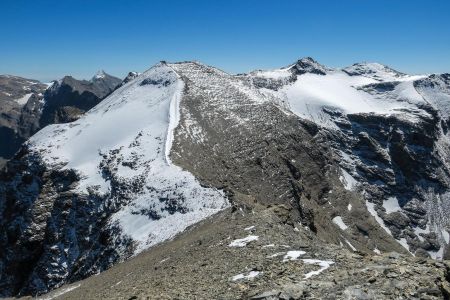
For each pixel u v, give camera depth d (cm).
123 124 11912
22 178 10919
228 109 13462
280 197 10431
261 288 2186
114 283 4012
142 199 7862
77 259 8144
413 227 16475
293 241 3053
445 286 1764
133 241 6744
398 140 19875
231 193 6956
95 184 9400
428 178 19412
